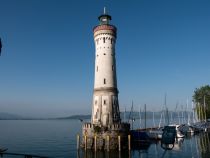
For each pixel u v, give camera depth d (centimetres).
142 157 5875
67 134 13488
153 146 7356
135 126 18162
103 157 5822
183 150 6656
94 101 6838
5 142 9631
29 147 8206
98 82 6812
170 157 5831
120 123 6369
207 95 13262
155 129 9625
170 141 6700
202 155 5944
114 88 6819
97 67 6931
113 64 6969
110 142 6044
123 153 6150
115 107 6712
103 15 7188
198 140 8550
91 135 6200
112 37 7038
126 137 6350
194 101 13650
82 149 6462
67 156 6397
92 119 6819
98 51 6988
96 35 7088
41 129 18450
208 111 12988
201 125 11575
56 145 8612
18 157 6069
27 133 14288
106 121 6488
